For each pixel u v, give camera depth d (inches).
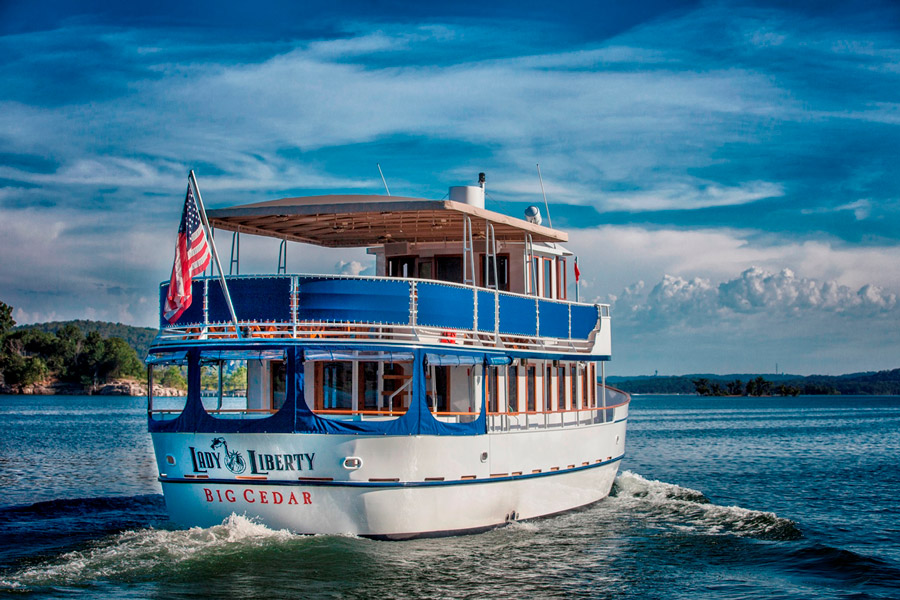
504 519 1010.7
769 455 2566.4
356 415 917.8
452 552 934.4
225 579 815.7
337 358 882.8
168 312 891.4
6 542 1026.1
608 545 1012.5
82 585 799.7
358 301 889.5
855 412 7608.3
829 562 962.7
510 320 1037.8
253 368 1025.5
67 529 1115.9
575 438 1134.4
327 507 873.5
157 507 1312.7
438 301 929.5
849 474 1995.6
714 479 1893.5
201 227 889.5
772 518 1177.4
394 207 956.6
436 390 1019.3
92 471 1907.0
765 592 853.8
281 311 883.4
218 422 875.4
